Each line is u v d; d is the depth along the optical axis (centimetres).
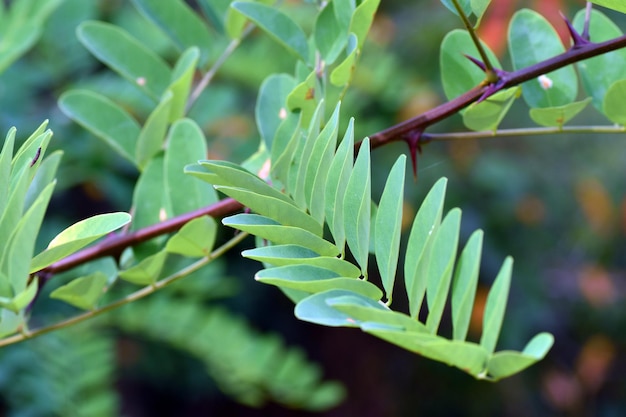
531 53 48
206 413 177
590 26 48
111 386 116
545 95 48
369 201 36
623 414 177
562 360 180
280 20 46
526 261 161
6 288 34
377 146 44
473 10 40
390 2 152
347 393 178
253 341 87
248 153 105
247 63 100
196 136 47
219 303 146
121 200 97
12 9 68
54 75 103
